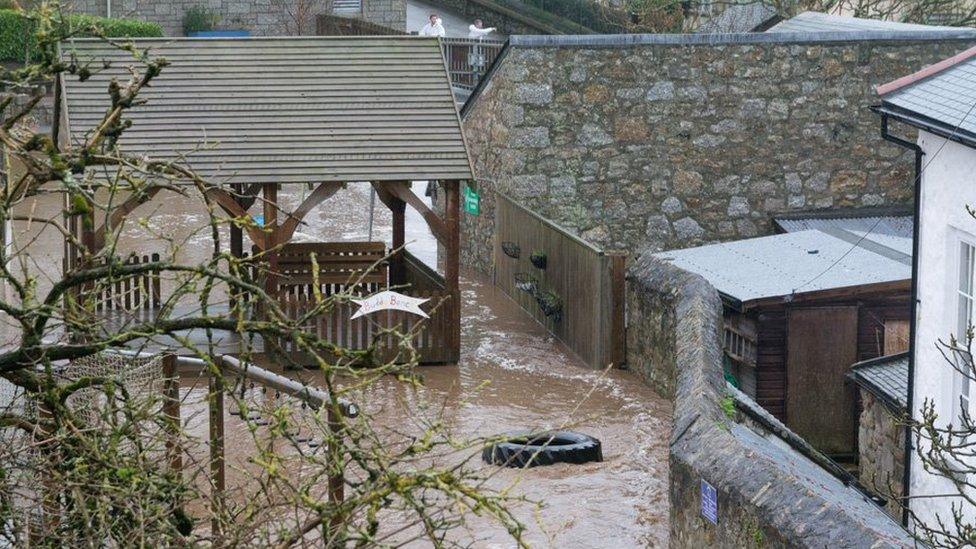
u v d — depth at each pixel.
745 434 11.68
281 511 8.52
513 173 22.11
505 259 23.00
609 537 12.07
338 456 6.58
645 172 22.20
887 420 14.08
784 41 21.92
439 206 26.88
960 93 12.22
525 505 12.79
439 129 18.28
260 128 18.11
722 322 14.93
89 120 17.83
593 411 16.23
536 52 21.78
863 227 21.56
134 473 6.96
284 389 9.97
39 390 7.42
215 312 19.20
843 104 22.17
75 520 7.37
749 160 22.27
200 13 42.56
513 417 15.82
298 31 42.22
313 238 25.88
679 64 21.94
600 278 18.08
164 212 27.00
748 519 9.41
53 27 8.00
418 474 6.18
